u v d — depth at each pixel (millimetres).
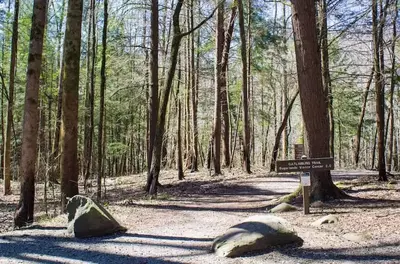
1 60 24656
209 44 22906
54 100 22625
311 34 9500
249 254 5500
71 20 10016
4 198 15734
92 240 6746
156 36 14812
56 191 16641
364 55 17109
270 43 20938
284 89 26578
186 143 25906
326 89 17078
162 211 9750
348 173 19266
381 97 14141
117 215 9133
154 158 13359
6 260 5625
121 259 5539
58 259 5613
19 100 25266
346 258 5105
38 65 9562
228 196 12438
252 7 20766
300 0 9516
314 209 8625
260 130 44906
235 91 29688
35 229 7812
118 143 29312
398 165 30281
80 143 28656
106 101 23156
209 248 5957
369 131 40750
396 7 12070
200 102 30672
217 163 19922
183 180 17984
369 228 6488
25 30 21906
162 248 6086
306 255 5332
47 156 12133
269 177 17625
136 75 20125
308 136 9523
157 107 14820
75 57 10078
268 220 6051
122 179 22375
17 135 27922
